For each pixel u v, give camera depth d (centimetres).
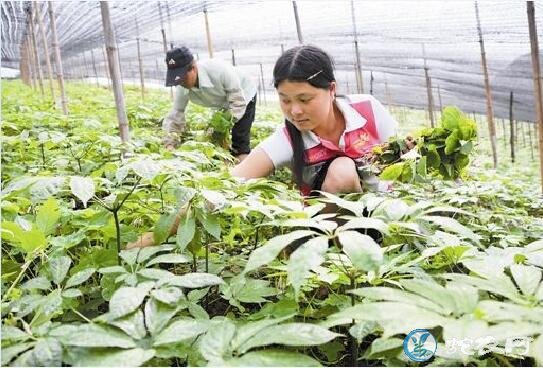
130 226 209
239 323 159
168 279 142
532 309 110
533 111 1761
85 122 479
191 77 539
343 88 2191
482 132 2566
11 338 120
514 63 1283
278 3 1048
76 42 1895
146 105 907
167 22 1309
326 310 172
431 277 160
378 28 1146
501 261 146
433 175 324
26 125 480
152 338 125
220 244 243
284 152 276
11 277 187
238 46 1658
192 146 382
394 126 303
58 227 218
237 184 216
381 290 114
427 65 1515
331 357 161
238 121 568
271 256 119
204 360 129
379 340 124
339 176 258
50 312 140
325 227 134
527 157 1692
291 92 238
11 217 193
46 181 158
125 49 1928
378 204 178
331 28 1227
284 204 171
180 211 188
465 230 157
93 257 185
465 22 990
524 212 393
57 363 111
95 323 128
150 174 165
